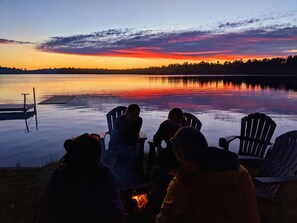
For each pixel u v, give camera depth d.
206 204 1.74
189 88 44.25
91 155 2.08
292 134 3.76
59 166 2.14
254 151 5.28
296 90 39.75
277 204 3.39
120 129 5.05
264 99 26.70
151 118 15.56
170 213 1.81
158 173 3.71
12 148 9.55
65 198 2.00
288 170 3.50
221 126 13.14
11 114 16.77
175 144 1.88
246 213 1.74
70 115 17.39
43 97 29.80
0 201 4.25
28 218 3.76
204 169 1.74
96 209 2.01
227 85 54.31
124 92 35.69
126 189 3.64
